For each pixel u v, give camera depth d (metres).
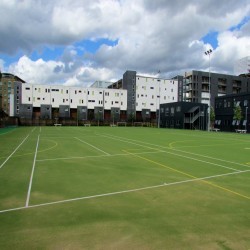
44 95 79.31
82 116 82.44
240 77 98.50
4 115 56.12
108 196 6.87
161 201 6.47
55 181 8.44
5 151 15.70
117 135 31.88
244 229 4.87
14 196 6.84
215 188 7.69
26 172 9.78
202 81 95.25
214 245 4.26
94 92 84.25
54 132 37.59
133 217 5.42
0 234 4.62
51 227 4.91
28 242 4.33
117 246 4.21
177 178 8.92
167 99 93.06
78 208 5.95
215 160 12.90
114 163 11.78
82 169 10.39
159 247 4.18
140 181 8.48
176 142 22.95
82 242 4.34
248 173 9.86
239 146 19.95
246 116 53.00
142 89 90.19
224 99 60.53
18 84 77.25
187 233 4.69
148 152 15.66
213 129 59.41
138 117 89.81
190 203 6.33
